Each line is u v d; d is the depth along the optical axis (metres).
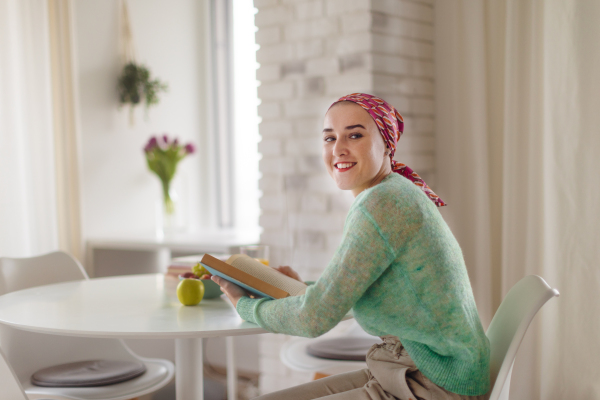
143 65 3.58
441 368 1.18
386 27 2.36
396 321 1.19
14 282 2.06
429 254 1.15
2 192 2.83
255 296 1.44
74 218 3.15
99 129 3.39
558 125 2.02
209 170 4.02
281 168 2.64
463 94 2.41
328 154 1.33
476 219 2.35
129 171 3.56
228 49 4.00
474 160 2.36
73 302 1.60
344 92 2.41
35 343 1.96
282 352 2.03
